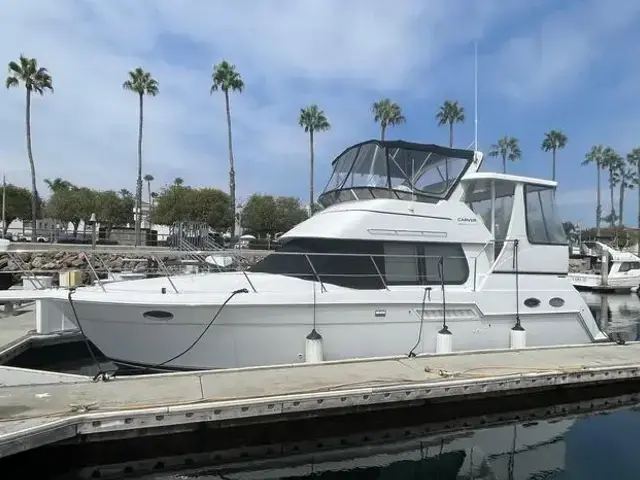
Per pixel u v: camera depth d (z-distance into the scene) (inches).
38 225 1989.4
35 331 394.9
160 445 211.6
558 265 344.5
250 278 293.6
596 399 287.9
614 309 860.6
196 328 259.4
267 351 269.0
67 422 185.5
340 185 345.7
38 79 1451.8
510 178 331.0
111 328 264.5
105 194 1882.4
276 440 224.4
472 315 310.3
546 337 337.4
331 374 248.7
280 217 1760.6
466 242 319.0
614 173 2674.7
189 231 745.0
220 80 1579.7
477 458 216.4
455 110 2010.3
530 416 264.5
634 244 2332.7
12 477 190.2
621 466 207.6
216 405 205.0
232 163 1578.5
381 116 1813.5
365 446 224.7
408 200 314.7
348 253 294.2
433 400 254.7
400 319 290.2
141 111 1626.5
